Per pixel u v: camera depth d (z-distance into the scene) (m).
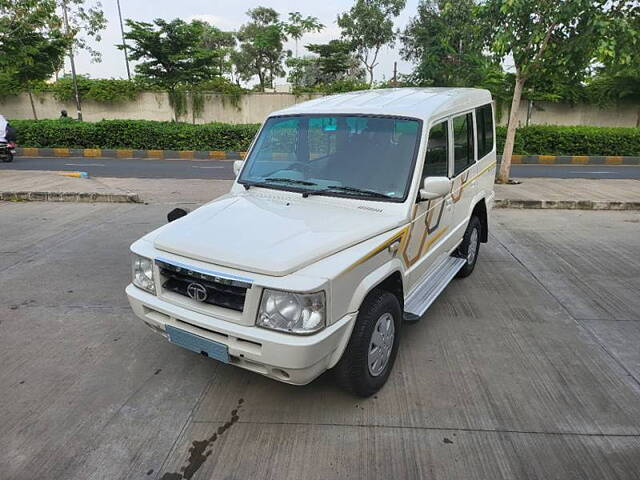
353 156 3.56
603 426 2.92
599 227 7.59
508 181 11.09
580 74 10.11
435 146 3.71
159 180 11.80
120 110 25.53
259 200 3.52
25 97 24.94
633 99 23.09
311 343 2.50
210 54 23.95
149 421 2.98
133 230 7.15
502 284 5.21
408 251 3.38
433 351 3.80
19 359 3.67
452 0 19.70
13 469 2.59
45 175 11.73
